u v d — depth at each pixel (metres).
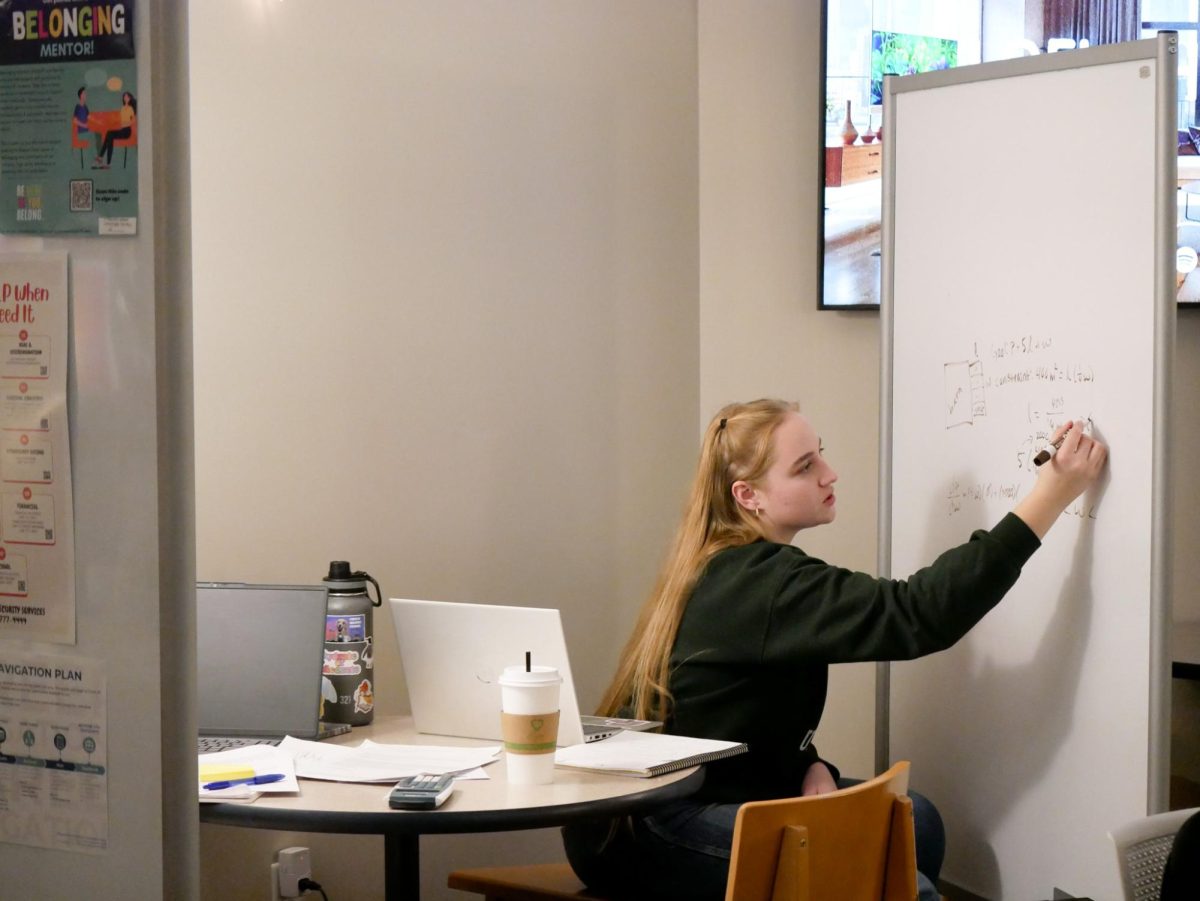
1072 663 2.39
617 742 2.16
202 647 2.31
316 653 2.27
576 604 3.15
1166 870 1.49
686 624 2.38
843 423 3.26
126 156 1.53
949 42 3.13
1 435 1.59
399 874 2.07
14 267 1.58
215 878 2.59
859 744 3.27
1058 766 2.41
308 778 1.98
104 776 1.57
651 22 3.23
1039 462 2.35
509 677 1.92
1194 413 3.14
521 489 3.07
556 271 3.11
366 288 2.86
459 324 2.98
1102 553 2.34
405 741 2.26
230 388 2.69
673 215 3.27
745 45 3.28
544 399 3.10
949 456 2.61
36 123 1.56
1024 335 2.48
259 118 2.72
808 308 3.27
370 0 2.87
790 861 1.82
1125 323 2.32
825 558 3.27
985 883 2.55
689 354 3.30
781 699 2.36
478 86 3.00
